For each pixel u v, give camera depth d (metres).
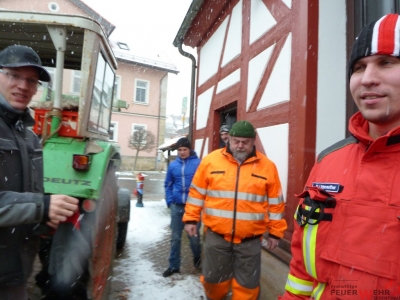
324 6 3.51
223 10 6.47
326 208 1.09
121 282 3.32
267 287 3.05
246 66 5.21
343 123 3.55
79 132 2.42
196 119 8.25
